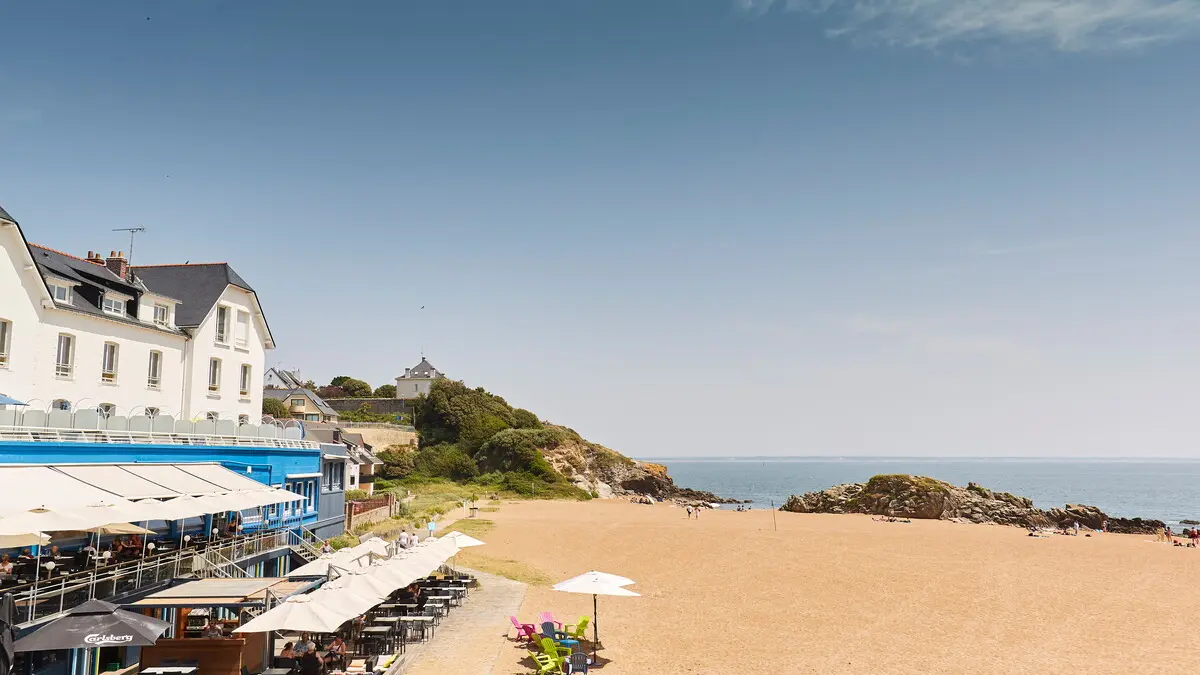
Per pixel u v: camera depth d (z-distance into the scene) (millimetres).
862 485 94812
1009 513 83875
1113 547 53938
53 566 19047
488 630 25859
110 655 19953
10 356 27203
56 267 30750
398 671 20469
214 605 18203
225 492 23500
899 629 28156
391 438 98688
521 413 118562
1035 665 23531
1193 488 192250
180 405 36500
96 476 20734
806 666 23203
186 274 40375
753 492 170250
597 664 22828
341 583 20016
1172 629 28266
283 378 100312
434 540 29984
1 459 20281
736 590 35594
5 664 14320
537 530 57719
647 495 107375
